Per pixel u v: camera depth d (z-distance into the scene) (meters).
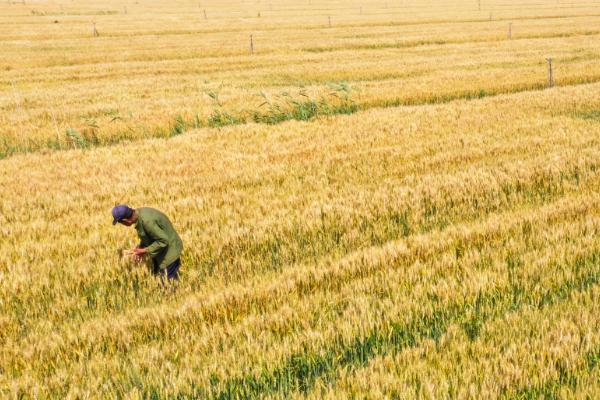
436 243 7.86
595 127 15.17
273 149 14.70
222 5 88.25
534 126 15.62
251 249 8.47
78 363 5.61
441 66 29.73
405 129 16.03
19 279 7.53
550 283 6.46
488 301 6.26
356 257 7.57
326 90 23.02
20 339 6.34
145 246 7.49
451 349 5.22
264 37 47.41
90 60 36.62
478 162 12.34
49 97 24.06
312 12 75.50
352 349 5.48
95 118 19.67
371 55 35.72
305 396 4.81
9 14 71.25
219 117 18.70
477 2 90.19
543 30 47.56
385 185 11.01
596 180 10.48
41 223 9.91
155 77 29.36
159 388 5.00
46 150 16.28
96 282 7.68
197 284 7.56
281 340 5.75
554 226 8.21
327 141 15.20
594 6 77.81
